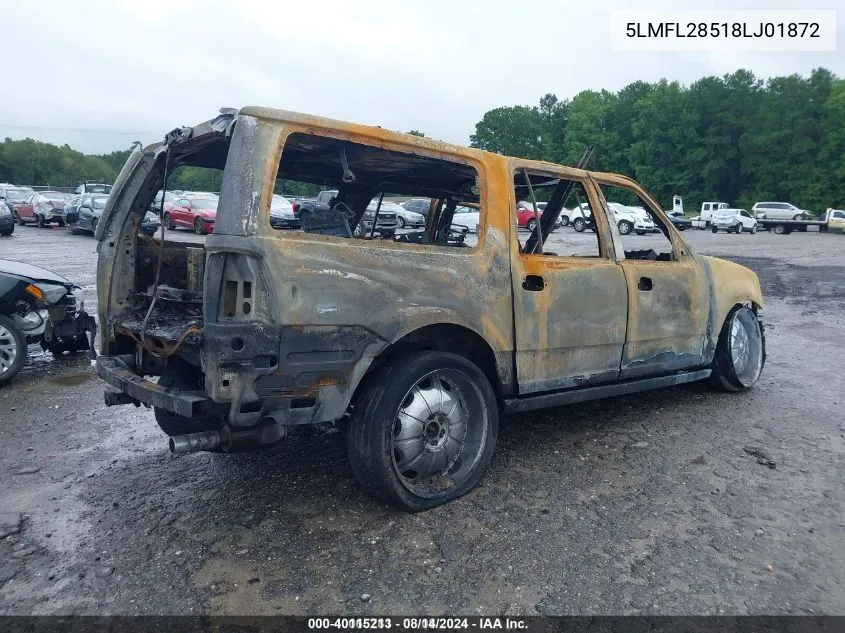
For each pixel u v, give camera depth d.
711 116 72.44
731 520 3.48
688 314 5.15
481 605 2.75
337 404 3.22
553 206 4.80
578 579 2.93
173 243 4.54
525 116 87.56
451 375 3.66
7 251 18.39
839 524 3.45
